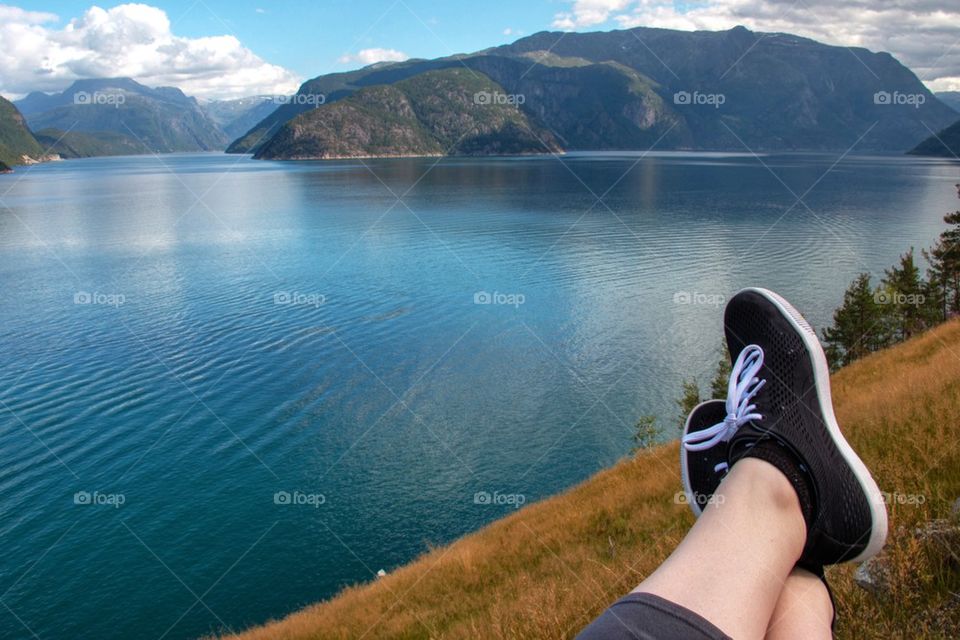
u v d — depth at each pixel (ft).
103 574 159.43
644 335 307.37
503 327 328.08
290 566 161.79
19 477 198.49
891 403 29.78
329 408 242.37
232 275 438.81
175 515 181.88
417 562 76.79
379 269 462.60
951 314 152.25
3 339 306.55
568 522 54.03
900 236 500.33
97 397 249.96
